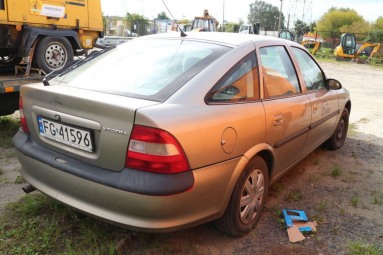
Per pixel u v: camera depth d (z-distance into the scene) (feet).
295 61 13.34
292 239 10.39
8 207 11.22
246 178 9.82
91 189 8.27
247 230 10.39
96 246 9.34
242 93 9.99
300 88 13.19
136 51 11.19
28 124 10.03
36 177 9.68
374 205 12.74
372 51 90.79
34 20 24.71
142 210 7.80
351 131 22.71
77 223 10.34
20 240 9.63
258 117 10.05
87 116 8.36
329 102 15.44
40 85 10.11
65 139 8.95
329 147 18.37
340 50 91.09
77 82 10.09
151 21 139.03
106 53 11.69
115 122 7.97
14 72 23.94
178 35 11.60
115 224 8.11
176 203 7.90
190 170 8.08
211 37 11.22
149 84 9.24
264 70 11.10
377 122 25.95
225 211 9.63
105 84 9.62
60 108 8.93
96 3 29.25
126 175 7.87
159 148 7.66
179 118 8.05
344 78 57.98
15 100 18.26
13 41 24.04
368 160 17.39
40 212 10.92
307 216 11.78
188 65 9.69
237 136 9.23
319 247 10.16
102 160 8.23
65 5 26.73
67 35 25.79
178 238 10.15
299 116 12.36
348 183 14.56
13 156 15.69
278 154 11.43
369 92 43.09
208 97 8.97
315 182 14.49
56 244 9.50
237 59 10.11
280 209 12.12
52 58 24.90
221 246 9.99
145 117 7.68
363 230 11.11
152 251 9.55
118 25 138.10
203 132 8.32
